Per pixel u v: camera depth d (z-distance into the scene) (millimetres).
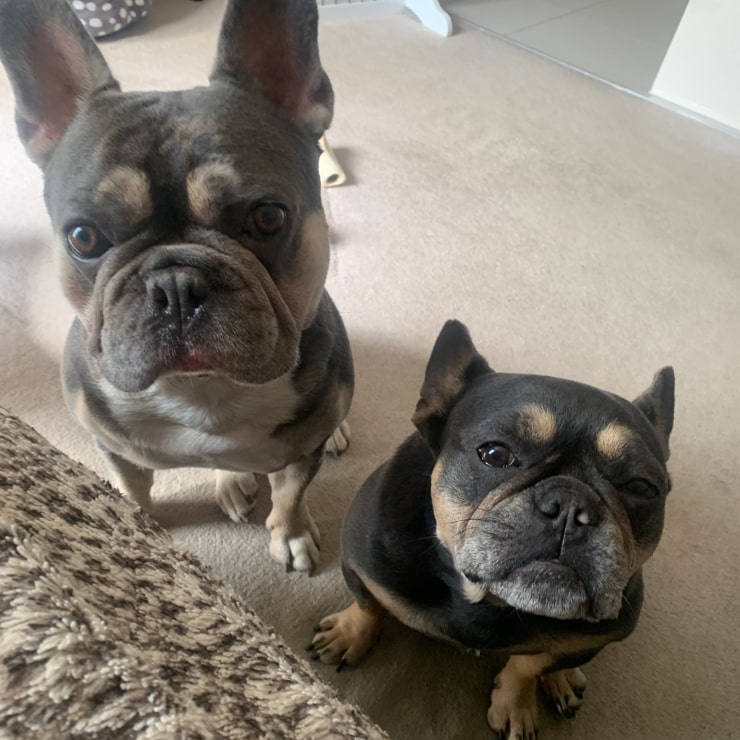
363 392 2293
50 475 952
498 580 1180
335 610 1806
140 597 787
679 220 3125
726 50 3693
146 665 628
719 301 2748
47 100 1301
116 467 1659
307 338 1437
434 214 2967
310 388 1466
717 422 2314
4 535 675
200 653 763
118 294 1148
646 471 1207
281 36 1318
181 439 1487
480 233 2908
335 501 2035
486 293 2650
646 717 1684
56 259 1302
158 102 1219
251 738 662
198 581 969
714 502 2107
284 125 1319
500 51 4312
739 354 2543
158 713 601
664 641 1811
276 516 1813
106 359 1190
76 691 582
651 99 4023
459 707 1664
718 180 3426
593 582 1143
